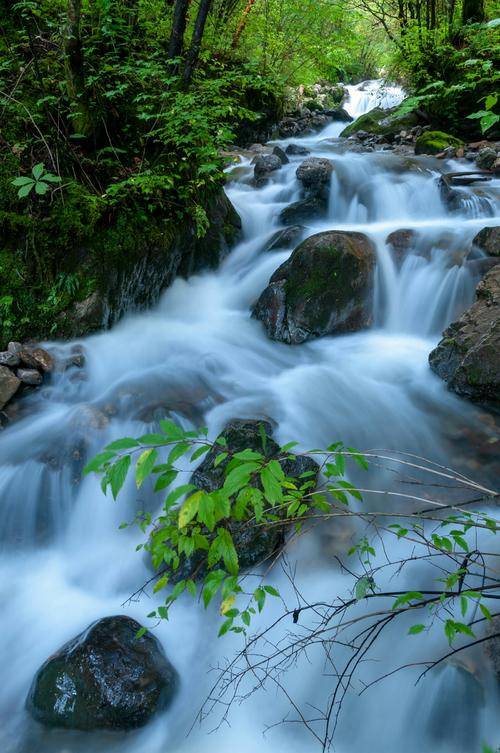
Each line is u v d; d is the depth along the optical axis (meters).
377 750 2.53
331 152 11.41
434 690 2.57
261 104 12.73
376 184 8.28
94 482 3.97
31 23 6.16
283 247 6.91
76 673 2.68
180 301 6.37
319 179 8.05
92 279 5.34
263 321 5.86
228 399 4.77
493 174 8.65
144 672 2.72
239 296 6.54
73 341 5.30
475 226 6.39
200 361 5.30
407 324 5.93
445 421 4.44
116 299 5.56
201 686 2.83
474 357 4.50
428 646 2.72
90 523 3.86
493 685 2.52
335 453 1.90
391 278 6.09
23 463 4.03
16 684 2.89
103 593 3.37
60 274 5.26
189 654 2.97
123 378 4.99
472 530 3.29
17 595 3.40
